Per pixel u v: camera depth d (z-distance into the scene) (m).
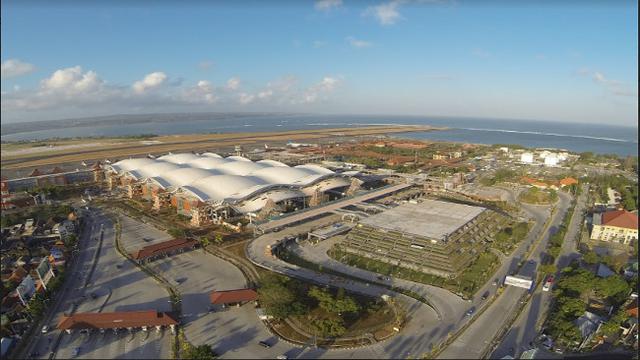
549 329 112.56
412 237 161.88
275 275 138.25
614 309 127.19
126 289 139.50
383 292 135.00
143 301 131.12
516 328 114.56
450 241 159.25
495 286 140.38
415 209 197.88
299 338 109.19
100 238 192.00
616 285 131.00
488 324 116.38
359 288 137.88
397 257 158.75
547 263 161.00
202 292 136.25
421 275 148.12
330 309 117.81
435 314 121.56
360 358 100.88
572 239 189.25
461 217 183.50
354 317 119.06
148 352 104.06
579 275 135.12
